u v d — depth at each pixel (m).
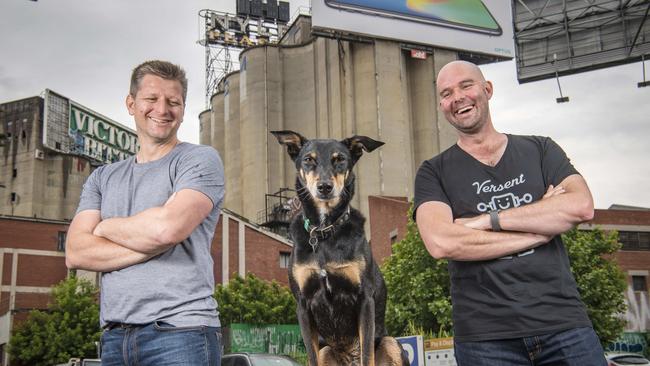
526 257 3.38
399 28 38.47
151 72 3.48
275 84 52.09
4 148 52.06
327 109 49.31
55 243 33.59
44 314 28.69
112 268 3.13
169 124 3.46
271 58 52.47
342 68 48.62
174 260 3.17
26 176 50.78
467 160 3.76
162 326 3.03
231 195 54.00
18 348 28.00
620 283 21.27
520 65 26.83
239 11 64.00
